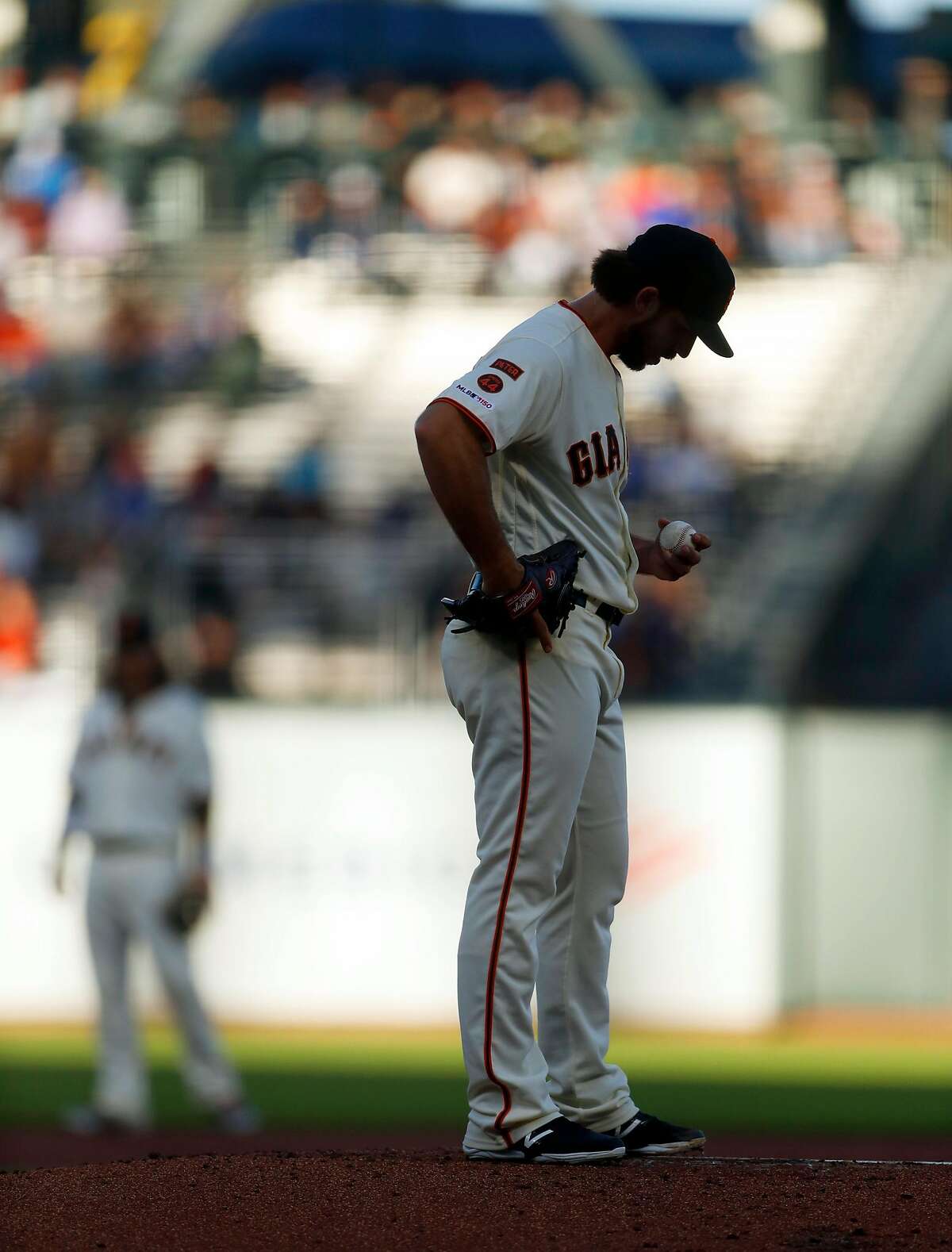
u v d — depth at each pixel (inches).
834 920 1736.0
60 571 1879.9
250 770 1694.1
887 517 2022.6
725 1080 1373.0
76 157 2380.7
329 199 2384.4
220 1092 1128.8
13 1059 1462.8
